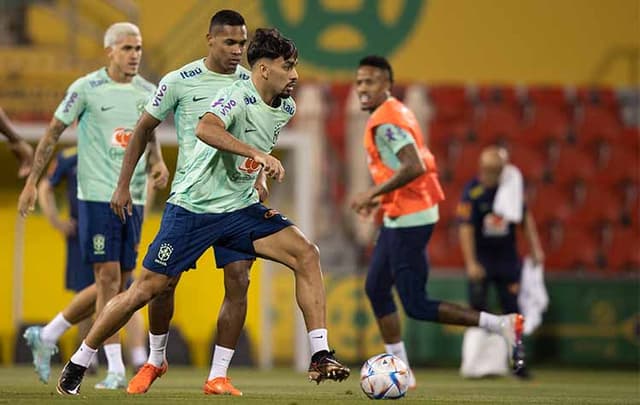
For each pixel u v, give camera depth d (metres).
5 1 48.31
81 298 25.81
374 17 52.09
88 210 24.94
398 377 20.67
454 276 43.72
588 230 50.28
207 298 43.62
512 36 53.09
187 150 21.64
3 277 43.22
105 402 19.19
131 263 25.48
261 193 21.83
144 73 48.03
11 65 45.16
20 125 40.38
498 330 26.06
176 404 19.02
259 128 19.81
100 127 25.03
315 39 51.66
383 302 26.88
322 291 19.94
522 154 50.72
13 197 43.41
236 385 28.80
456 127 50.62
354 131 47.59
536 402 22.31
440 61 52.50
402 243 26.20
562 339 44.31
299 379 33.44
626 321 44.75
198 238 19.91
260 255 20.20
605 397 25.34
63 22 48.56
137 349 32.22
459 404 20.64
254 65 19.70
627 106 52.25
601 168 51.12
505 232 35.66
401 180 25.14
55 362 41.66
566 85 53.22
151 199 27.34
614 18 53.75
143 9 49.69
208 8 50.19
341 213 47.12
